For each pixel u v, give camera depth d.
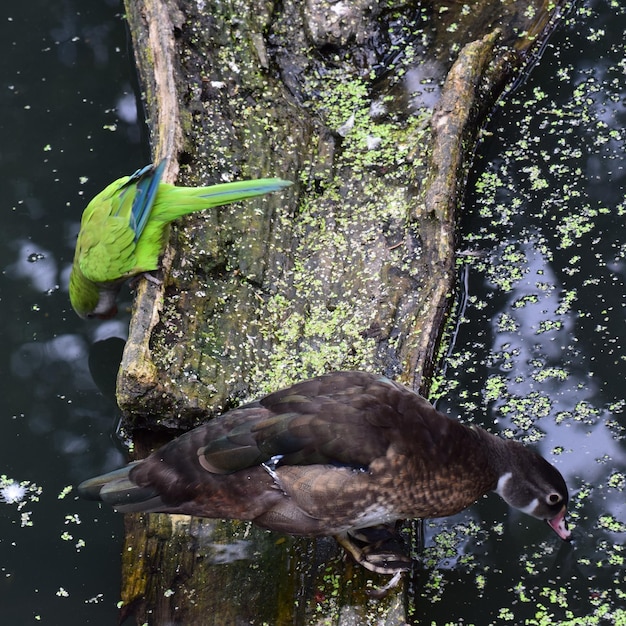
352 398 5.14
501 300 7.14
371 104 8.15
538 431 6.41
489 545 5.90
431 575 5.75
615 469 6.19
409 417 5.15
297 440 5.00
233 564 5.69
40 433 6.91
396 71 8.36
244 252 6.96
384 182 7.47
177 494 5.14
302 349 6.55
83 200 8.37
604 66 8.52
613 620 5.47
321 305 6.78
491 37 8.11
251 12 8.30
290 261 7.04
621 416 6.45
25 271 7.93
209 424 5.25
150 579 5.70
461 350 6.90
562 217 7.55
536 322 6.99
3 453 6.77
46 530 6.26
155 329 6.43
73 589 5.91
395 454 5.00
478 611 5.56
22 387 7.23
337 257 7.04
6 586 5.95
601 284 7.14
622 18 8.82
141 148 8.76
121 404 6.21
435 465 5.13
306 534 5.12
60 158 8.67
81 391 7.20
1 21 9.67
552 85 8.43
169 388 6.16
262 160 7.57
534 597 5.62
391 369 6.36
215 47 8.09
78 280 6.93
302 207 7.40
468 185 7.76
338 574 5.39
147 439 6.46
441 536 5.96
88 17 9.68
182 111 7.60
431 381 6.60
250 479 5.04
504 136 8.13
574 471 6.21
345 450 4.96
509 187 7.78
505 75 8.27
